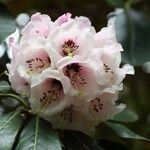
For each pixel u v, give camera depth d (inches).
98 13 44.6
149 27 38.8
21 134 23.1
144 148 45.9
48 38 22.8
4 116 23.9
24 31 23.5
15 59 23.5
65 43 23.3
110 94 23.8
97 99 24.0
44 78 22.4
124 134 28.0
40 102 23.1
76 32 23.2
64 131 25.0
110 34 23.8
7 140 22.7
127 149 28.1
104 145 28.2
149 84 52.1
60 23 23.9
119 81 23.5
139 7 44.7
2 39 26.2
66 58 22.2
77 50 23.2
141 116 51.7
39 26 23.7
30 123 23.5
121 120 28.5
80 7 44.6
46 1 43.8
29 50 23.2
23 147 22.4
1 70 32.8
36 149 22.4
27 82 23.4
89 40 22.9
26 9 43.8
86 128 24.5
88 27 23.6
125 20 39.0
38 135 23.0
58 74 22.1
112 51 23.6
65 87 22.1
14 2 43.1
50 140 22.9
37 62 23.3
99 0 43.5
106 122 28.4
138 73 49.9
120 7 40.5
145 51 36.8
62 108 22.8
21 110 24.4
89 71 22.9
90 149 24.9
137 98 51.7
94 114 24.1
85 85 23.0
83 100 23.0
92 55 22.8
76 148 24.7
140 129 49.9
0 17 27.8
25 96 24.2
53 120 23.5
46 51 23.0
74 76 23.0
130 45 37.1
